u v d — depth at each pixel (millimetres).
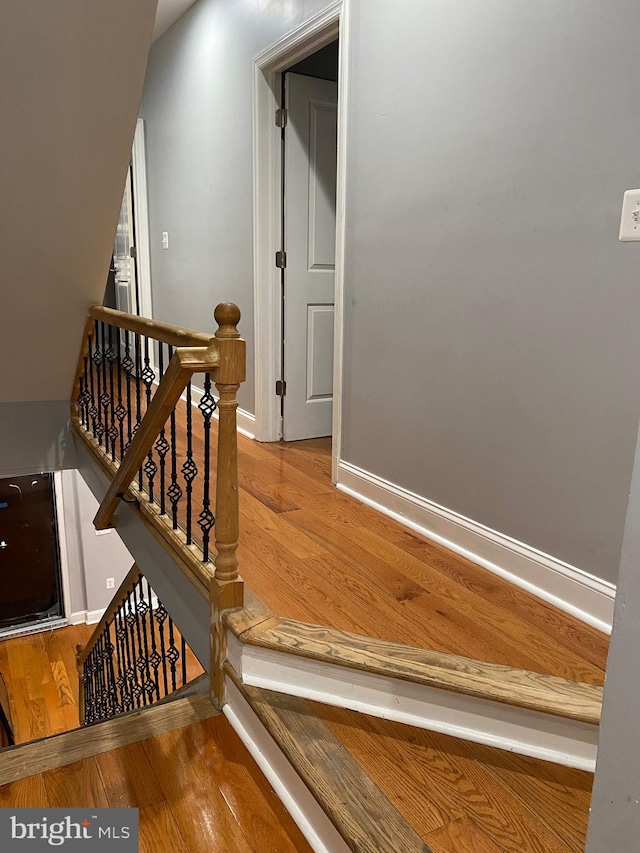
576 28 1693
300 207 3545
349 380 2850
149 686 3033
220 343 1728
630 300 1635
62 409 3785
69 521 5504
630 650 711
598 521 1800
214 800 1576
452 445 2297
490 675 1549
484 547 2211
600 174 1671
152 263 5160
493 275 2031
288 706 1678
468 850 1251
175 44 4293
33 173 2268
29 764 1680
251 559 2283
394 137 2395
